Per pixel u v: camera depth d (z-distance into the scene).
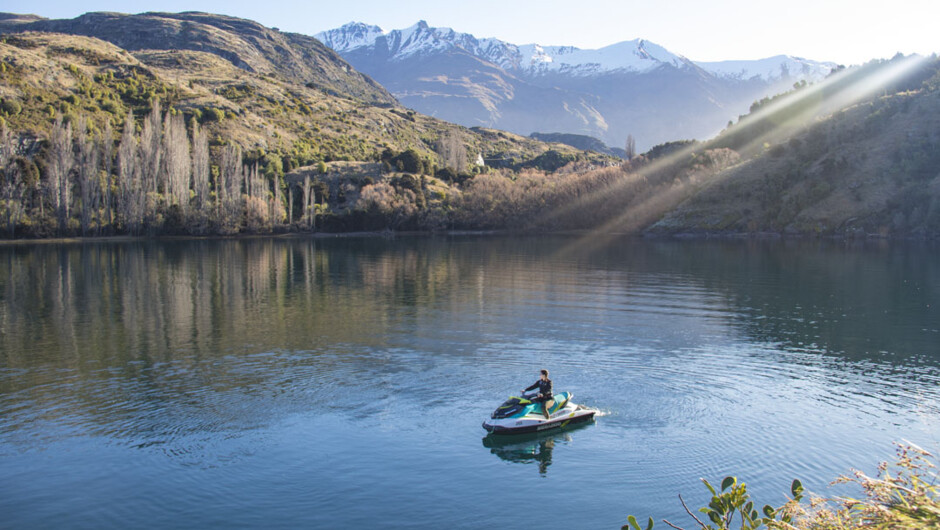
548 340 37.03
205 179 141.12
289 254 99.19
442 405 25.86
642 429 23.41
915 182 143.62
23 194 122.56
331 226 161.75
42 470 20.06
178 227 136.38
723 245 120.81
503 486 19.12
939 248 110.00
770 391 27.64
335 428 23.39
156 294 55.44
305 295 55.09
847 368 31.22
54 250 101.50
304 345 35.88
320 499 18.38
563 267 78.94
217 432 23.00
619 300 52.06
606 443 22.14
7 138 122.38
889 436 22.64
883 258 90.94
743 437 22.56
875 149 159.75
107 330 39.97
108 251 101.38
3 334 38.81
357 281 64.94
